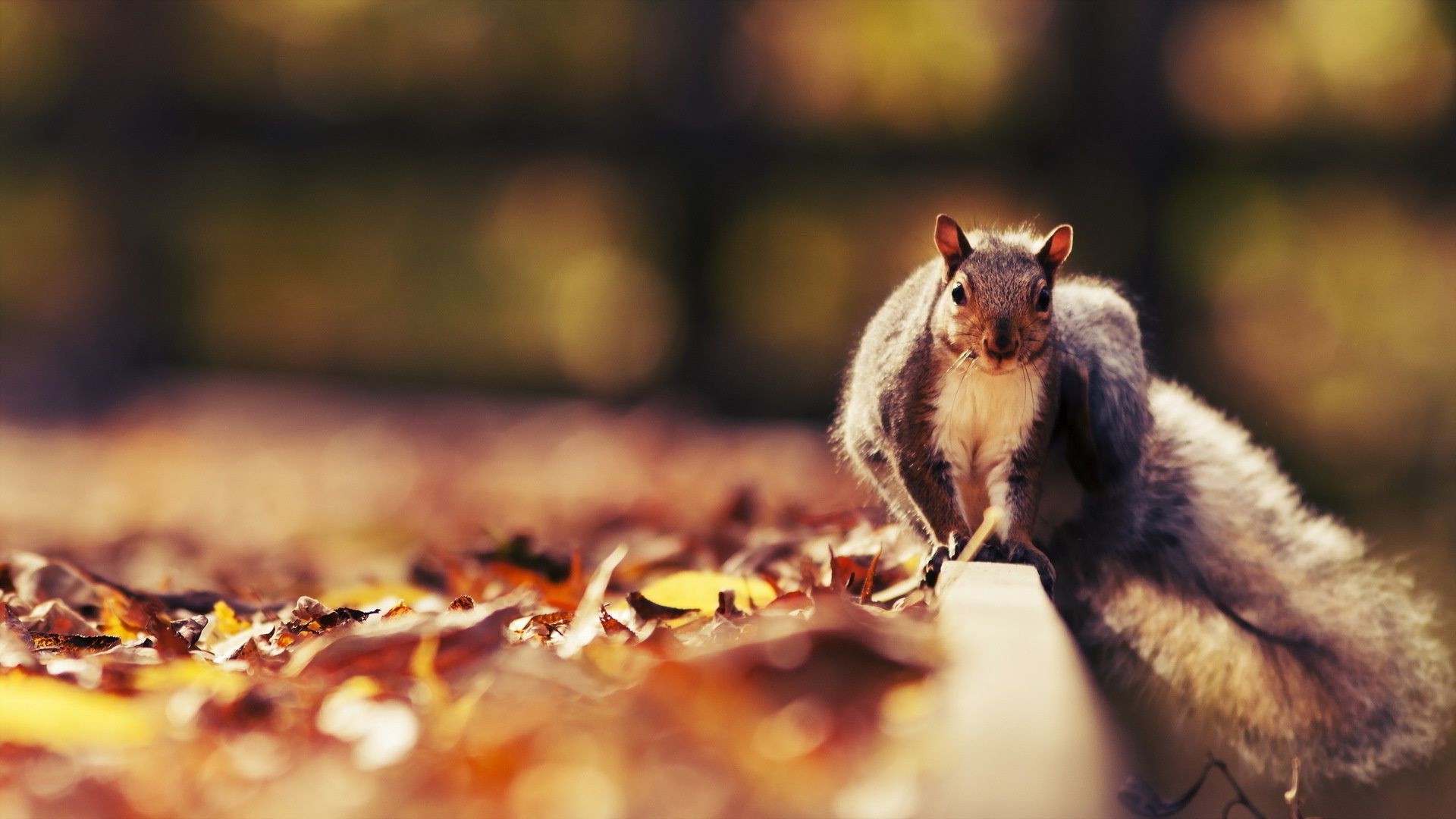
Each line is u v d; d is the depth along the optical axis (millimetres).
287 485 13672
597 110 21188
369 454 16500
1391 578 5988
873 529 5953
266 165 22938
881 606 4520
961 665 2984
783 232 20625
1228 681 5734
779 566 5410
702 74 20438
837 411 6445
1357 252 18891
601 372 22906
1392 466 17375
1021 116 19844
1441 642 5922
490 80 21734
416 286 23219
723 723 3090
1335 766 5691
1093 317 5430
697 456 14750
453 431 18641
